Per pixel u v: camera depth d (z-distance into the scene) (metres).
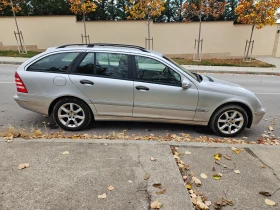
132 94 4.25
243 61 17.05
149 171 2.92
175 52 18.73
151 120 4.43
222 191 2.66
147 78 4.27
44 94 4.29
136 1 17.91
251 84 10.17
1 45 17.92
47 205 2.32
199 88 4.25
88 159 3.13
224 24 18.36
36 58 4.37
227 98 4.28
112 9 22.84
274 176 2.97
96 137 3.92
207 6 16.77
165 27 18.16
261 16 14.95
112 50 4.29
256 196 2.60
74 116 4.43
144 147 3.51
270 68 14.70
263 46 19.19
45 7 21.12
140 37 18.25
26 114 5.29
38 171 2.83
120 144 3.56
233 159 3.33
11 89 7.43
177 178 2.81
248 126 4.57
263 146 3.76
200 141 3.98
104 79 4.24
